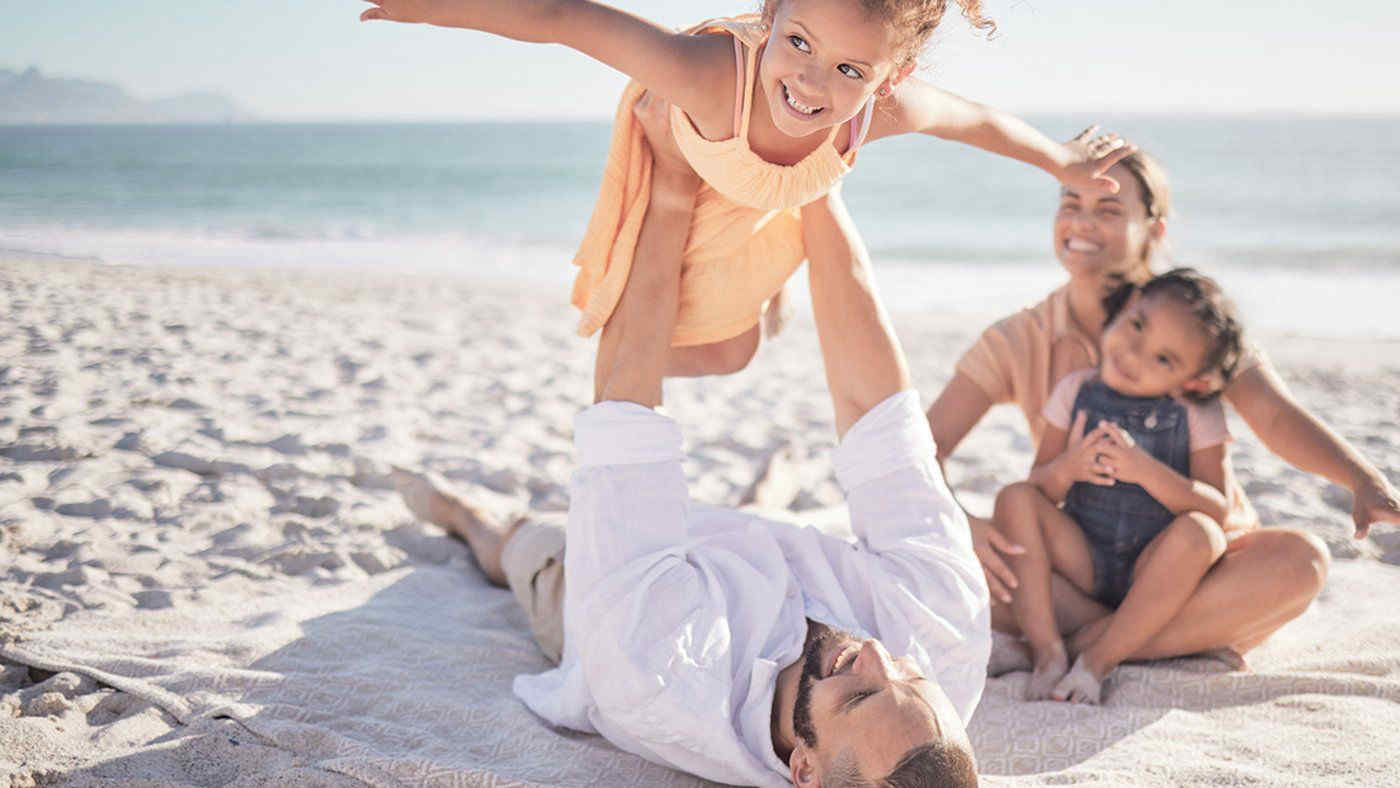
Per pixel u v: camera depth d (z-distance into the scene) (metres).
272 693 2.75
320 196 33.25
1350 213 23.31
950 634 2.54
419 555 4.11
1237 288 14.69
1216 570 3.07
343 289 12.49
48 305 9.36
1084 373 3.42
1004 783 2.47
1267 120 78.12
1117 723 2.78
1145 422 3.21
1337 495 5.04
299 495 4.54
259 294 11.40
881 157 38.91
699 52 2.25
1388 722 2.69
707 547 2.77
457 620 3.49
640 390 2.64
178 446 5.08
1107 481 3.17
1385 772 2.44
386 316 10.29
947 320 12.05
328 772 2.33
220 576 3.68
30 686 2.82
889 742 2.06
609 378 2.66
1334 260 17.23
